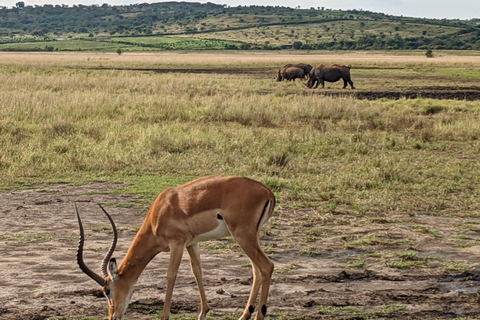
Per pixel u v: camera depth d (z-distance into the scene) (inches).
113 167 482.3
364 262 289.9
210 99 902.4
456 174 471.5
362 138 621.9
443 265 285.3
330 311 233.3
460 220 361.1
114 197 406.0
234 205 212.2
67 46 5472.4
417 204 390.3
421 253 302.4
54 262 285.9
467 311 234.5
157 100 862.5
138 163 498.0
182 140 581.0
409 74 1828.2
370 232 335.3
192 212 214.7
